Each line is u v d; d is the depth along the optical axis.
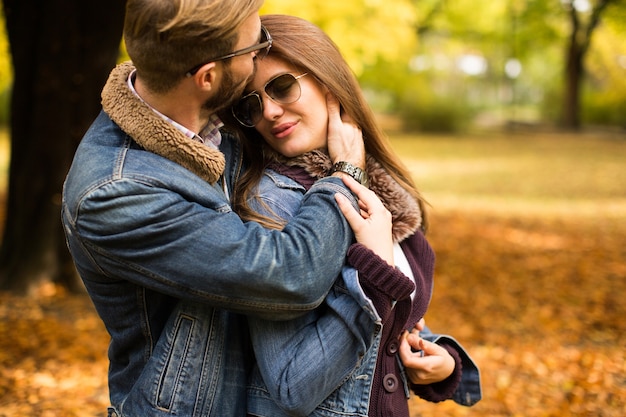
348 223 1.40
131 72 1.40
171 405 1.35
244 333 1.50
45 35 5.67
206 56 1.25
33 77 5.85
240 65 1.31
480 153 21.09
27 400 4.12
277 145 1.54
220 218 1.30
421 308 1.58
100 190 1.27
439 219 10.70
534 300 6.56
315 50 1.52
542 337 5.56
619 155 19.81
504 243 9.03
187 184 1.31
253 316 1.38
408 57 8.90
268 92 1.50
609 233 9.62
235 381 1.45
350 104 1.54
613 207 11.70
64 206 1.35
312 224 1.34
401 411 1.55
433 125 29.81
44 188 6.05
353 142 1.53
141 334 1.41
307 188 1.52
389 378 1.51
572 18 28.72
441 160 19.14
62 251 6.21
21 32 5.75
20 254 6.12
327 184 1.43
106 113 1.39
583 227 10.05
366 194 1.44
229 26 1.25
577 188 13.85
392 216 1.54
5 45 9.15
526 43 30.36
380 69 23.56
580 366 4.91
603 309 6.27
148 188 1.27
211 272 1.25
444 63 42.25
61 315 5.67
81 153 1.34
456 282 7.21
